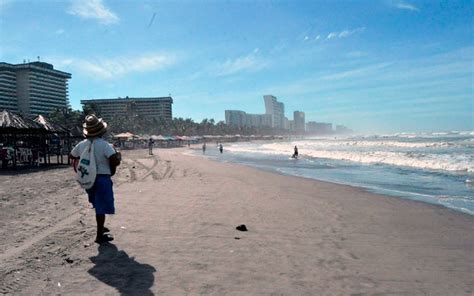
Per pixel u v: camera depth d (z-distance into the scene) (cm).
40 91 10662
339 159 3416
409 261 497
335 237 623
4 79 10038
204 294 366
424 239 627
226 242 563
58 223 669
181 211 816
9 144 2695
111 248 517
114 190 1183
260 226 687
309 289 386
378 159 3034
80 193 1074
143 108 17550
